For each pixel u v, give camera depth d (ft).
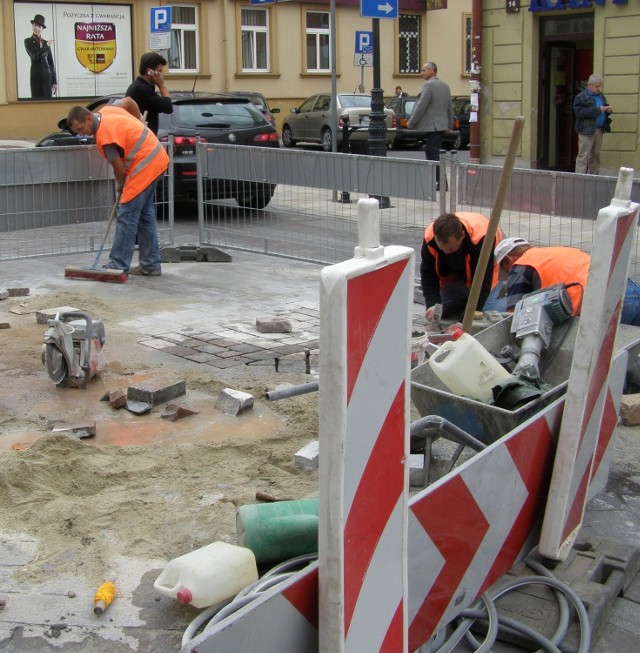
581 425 11.20
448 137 83.46
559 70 60.85
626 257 11.39
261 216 33.14
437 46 112.88
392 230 29.17
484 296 21.22
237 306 26.32
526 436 11.02
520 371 14.12
